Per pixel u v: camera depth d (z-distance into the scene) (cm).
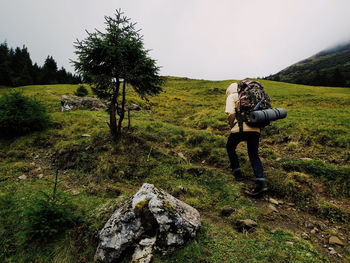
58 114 1303
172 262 290
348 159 657
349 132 848
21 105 942
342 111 1471
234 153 504
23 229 377
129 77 698
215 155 694
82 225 369
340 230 370
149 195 351
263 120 405
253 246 316
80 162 669
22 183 556
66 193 495
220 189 509
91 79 701
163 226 313
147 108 2008
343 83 8325
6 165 675
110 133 793
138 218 326
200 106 2217
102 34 677
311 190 478
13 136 927
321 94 3231
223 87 4678
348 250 318
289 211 429
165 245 303
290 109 1678
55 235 358
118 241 312
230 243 323
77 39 652
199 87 4981
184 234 316
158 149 728
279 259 287
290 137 891
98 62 697
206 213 425
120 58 673
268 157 688
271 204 446
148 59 713
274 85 4825
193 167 605
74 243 344
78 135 880
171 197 380
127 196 409
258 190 447
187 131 954
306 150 774
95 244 340
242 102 433
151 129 985
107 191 509
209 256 298
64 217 370
